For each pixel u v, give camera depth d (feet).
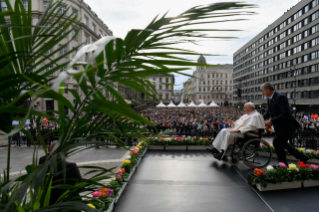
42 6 52.47
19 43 4.37
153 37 3.79
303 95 176.35
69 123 3.85
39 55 4.36
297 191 13.08
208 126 68.03
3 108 2.69
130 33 3.12
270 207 10.96
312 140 31.19
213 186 13.96
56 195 7.47
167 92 327.26
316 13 158.30
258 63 268.00
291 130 16.25
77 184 5.27
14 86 4.45
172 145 27.84
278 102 16.51
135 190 13.24
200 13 3.26
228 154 18.70
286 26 201.05
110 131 4.95
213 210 10.62
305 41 172.24
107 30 140.36
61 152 4.17
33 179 3.75
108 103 3.18
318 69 157.07
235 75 358.43
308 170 14.10
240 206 11.06
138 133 5.35
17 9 4.27
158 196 12.33
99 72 3.66
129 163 16.33
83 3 101.40
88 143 4.63
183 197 12.19
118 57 3.55
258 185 13.43
